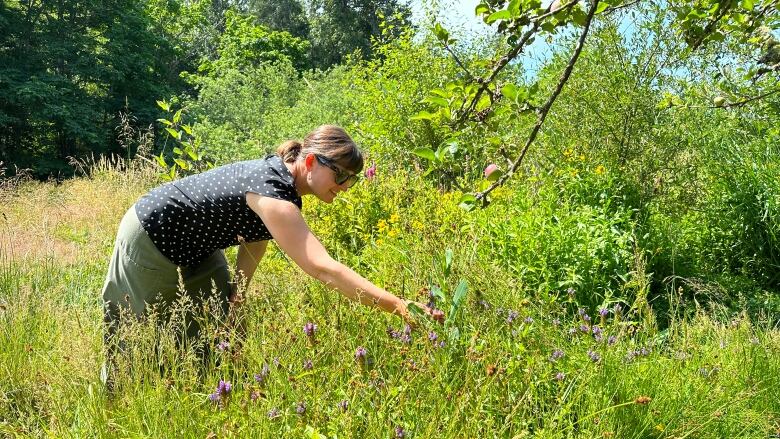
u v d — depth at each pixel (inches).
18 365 130.3
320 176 104.4
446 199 188.5
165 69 1184.8
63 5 984.3
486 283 123.7
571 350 112.1
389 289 132.5
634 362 109.9
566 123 252.2
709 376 111.0
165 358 111.1
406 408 91.0
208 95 733.3
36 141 1020.5
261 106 715.4
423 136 300.0
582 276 168.2
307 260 100.1
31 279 196.9
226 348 108.0
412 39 355.3
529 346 108.3
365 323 110.3
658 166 239.1
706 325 140.4
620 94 242.7
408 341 99.8
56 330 146.4
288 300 127.3
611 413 99.8
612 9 97.6
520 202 196.9
